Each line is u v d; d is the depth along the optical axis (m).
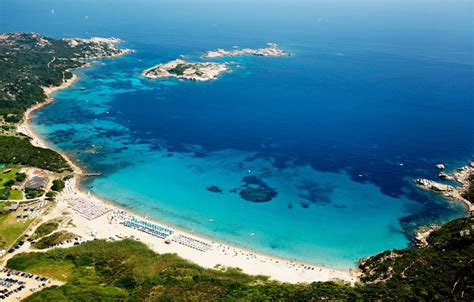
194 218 163.12
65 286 110.44
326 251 145.88
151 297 106.19
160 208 168.88
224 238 151.38
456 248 129.00
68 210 160.25
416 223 162.62
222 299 106.19
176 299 105.44
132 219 158.25
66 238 141.38
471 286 101.25
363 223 162.38
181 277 120.38
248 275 128.38
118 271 122.31
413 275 116.00
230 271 129.88
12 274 118.88
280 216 165.88
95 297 105.25
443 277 110.12
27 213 154.75
